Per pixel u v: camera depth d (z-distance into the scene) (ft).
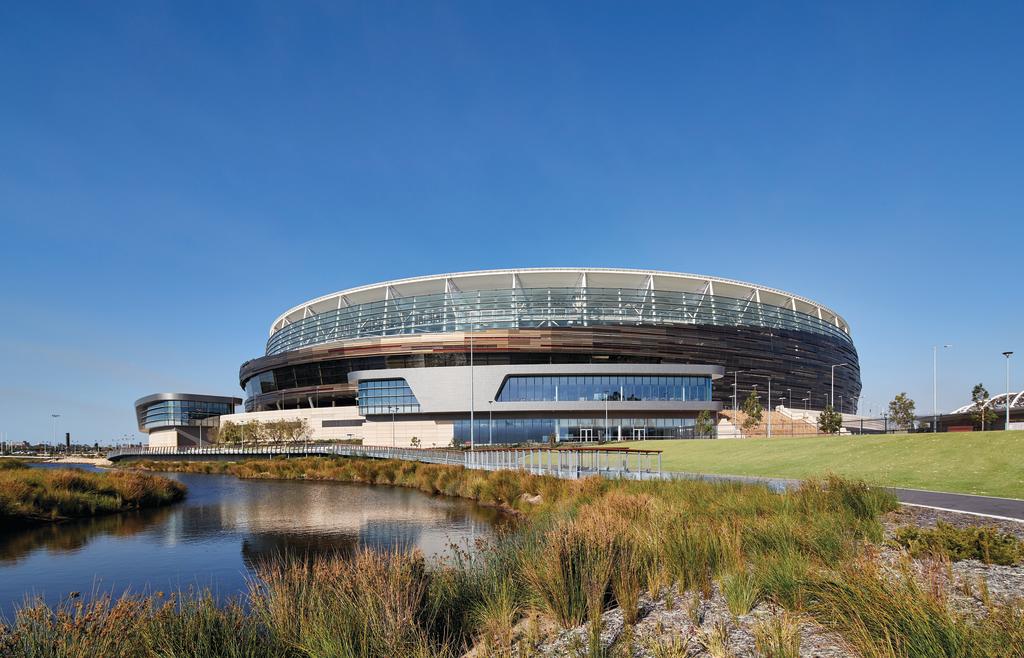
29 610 21.59
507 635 22.12
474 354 254.88
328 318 303.27
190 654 20.06
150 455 282.97
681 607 23.65
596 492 67.00
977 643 15.64
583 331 249.75
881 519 38.68
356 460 184.24
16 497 83.76
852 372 367.45
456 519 81.61
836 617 19.22
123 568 56.29
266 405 326.24
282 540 69.82
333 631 21.20
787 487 48.37
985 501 47.24
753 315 296.30
